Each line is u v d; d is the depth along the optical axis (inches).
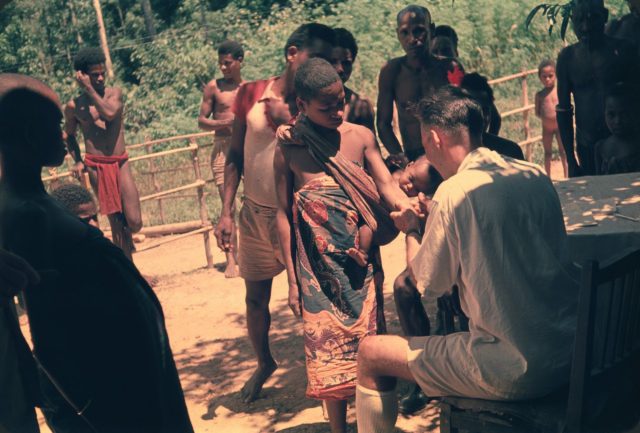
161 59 839.1
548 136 372.5
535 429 118.0
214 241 372.2
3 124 89.4
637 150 204.5
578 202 169.5
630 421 122.8
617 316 120.0
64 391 95.7
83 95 282.4
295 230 155.6
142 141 668.1
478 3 708.0
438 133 127.0
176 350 236.7
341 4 761.0
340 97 148.6
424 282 122.2
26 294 92.3
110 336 95.0
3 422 86.0
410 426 170.7
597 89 230.5
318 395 153.5
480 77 172.7
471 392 123.0
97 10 889.5
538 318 116.3
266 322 190.9
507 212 114.9
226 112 302.8
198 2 956.0
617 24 259.6
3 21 943.0
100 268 93.5
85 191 171.0
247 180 178.7
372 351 133.1
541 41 684.1
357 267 153.1
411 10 226.4
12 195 91.0
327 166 150.5
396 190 152.6
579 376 111.3
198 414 192.1
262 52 731.4
